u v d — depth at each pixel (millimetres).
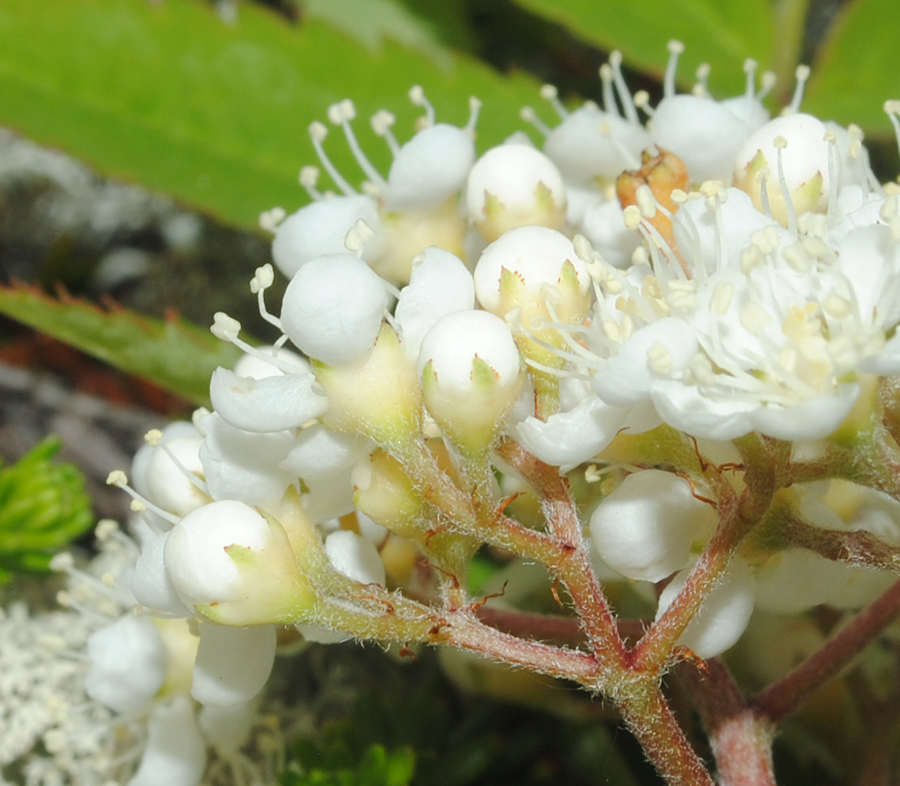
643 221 68
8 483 100
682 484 68
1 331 131
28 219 140
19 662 97
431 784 96
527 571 91
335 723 97
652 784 96
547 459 64
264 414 64
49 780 93
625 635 77
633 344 59
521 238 68
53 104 103
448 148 80
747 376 61
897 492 63
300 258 80
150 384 131
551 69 135
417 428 65
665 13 112
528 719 100
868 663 96
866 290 62
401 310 66
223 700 70
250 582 64
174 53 106
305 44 109
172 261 140
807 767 93
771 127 76
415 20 126
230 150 106
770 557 70
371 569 72
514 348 64
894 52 108
